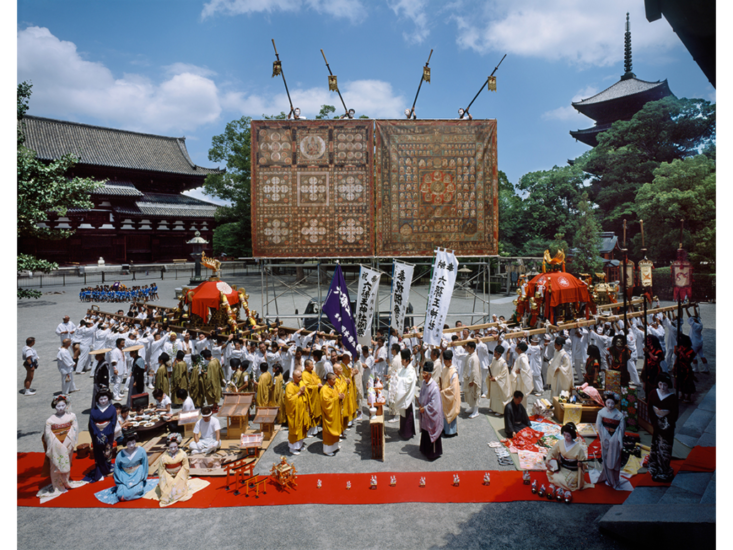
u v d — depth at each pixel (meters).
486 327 15.38
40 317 24.38
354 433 10.23
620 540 6.10
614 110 39.50
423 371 8.71
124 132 56.31
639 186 30.36
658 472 7.30
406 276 13.16
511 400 9.77
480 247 16.34
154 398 11.85
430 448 8.66
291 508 7.09
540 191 42.06
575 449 7.27
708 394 10.75
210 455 8.55
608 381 10.08
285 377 12.03
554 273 16.17
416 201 16.23
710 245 20.98
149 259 53.84
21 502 7.27
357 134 16.19
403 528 6.53
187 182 58.84
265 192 16.17
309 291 34.81
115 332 15.39
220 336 13.69
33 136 47.91
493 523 6.60
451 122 16.20
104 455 8.05
